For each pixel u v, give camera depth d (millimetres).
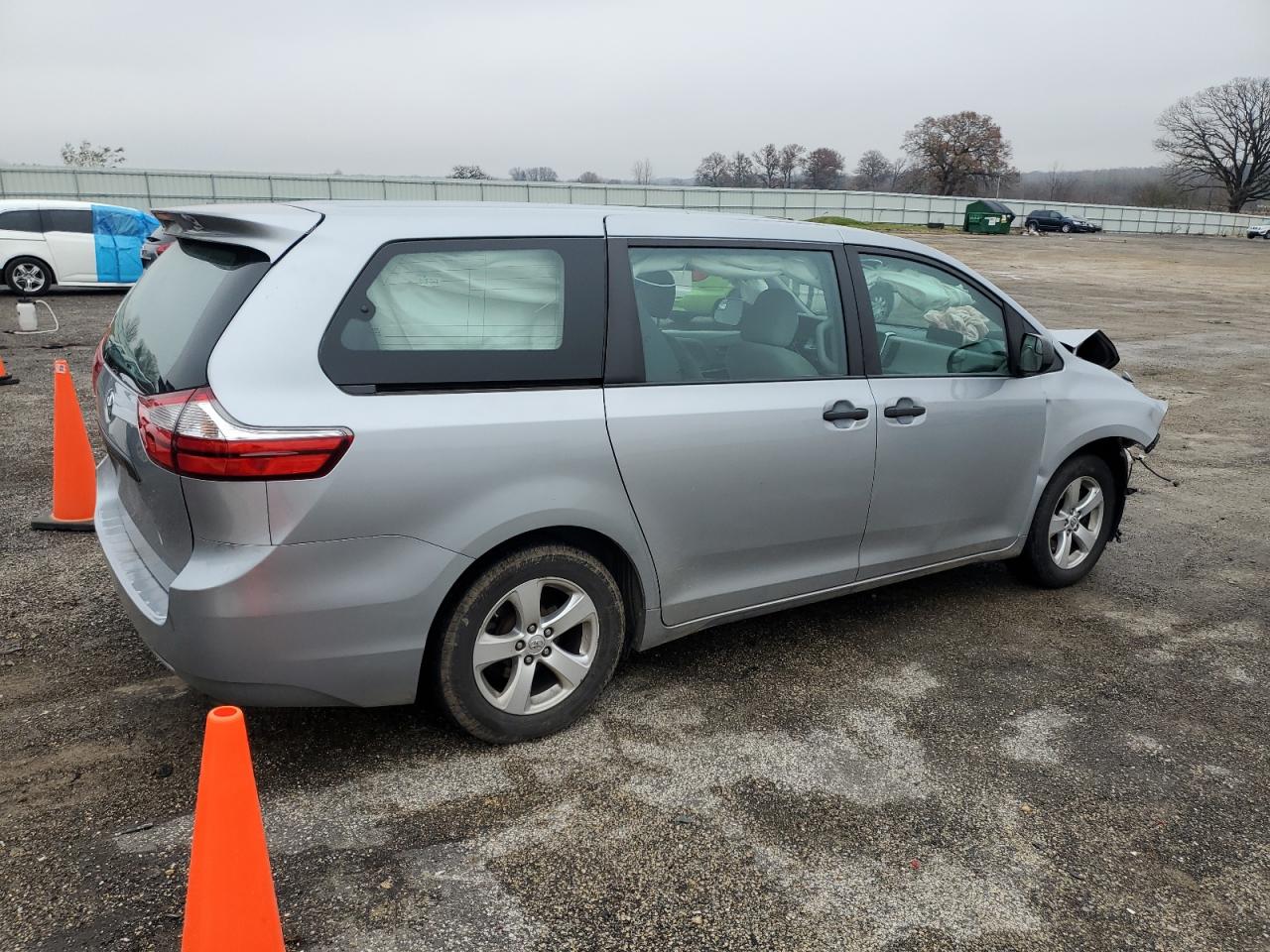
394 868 2504
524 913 2365
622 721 3285
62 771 2863
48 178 38625
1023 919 2436
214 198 41562
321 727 3160
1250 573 5004
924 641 4043
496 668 3117
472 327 2799
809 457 3426
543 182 48125
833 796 2910
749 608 3543
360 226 2729
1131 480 6809
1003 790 2984
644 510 3096
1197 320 17172
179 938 2227
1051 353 4121
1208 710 3553
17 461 6207
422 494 2648
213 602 2486
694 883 2506
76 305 14945
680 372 3176
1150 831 2816
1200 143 86562
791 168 97688
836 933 2354
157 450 2523
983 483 4059
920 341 3865
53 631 3781
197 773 2883
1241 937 2412
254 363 2494
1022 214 67250
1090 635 4172
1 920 2254
